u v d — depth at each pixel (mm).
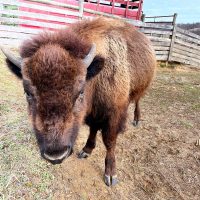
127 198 1107
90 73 856
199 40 4383
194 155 1448
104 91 1021
